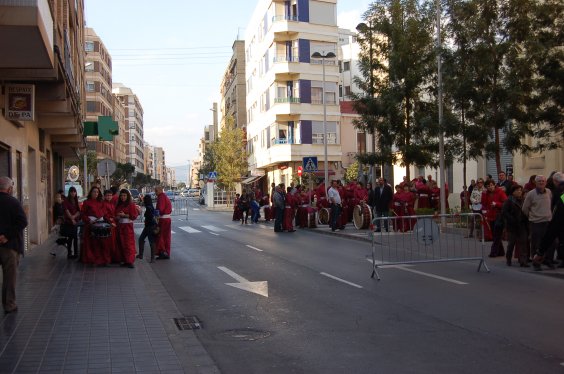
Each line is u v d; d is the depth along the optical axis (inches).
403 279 466.0
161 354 253.4
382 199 864.9
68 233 617.0
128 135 5487.2
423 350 263.6
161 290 422.0
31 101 537.3
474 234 525.7
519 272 493.7
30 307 354.9
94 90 3216.0
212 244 786.8
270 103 1993.1
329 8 1950.1
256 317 339.6
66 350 259.0
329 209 1031.0
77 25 1047.6
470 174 1184.2
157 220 608.4
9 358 246.5
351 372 234.2
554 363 240.7
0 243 336.2
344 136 2015.3
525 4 707.4
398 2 974.4
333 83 1948.8
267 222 1310.3
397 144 978.1
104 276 486.9
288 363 248.5
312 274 499.2
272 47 1956.2
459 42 756.6
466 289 415.8
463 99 756.0
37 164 786.8
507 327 303.0
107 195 561.3
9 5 359.9
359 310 352.8
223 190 2549.2
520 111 717.9
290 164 1951.3
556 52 703.1
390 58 951.6
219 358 256.7
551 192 514.0
